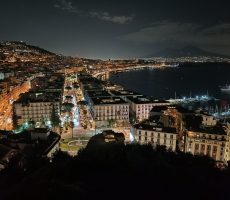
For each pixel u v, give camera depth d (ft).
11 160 311.68
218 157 434.30
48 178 223.92
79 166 246.27
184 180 216.54
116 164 249.75
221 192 201.67
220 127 476.13
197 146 440.86
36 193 192.85
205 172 250.37
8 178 254.47
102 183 203.10
